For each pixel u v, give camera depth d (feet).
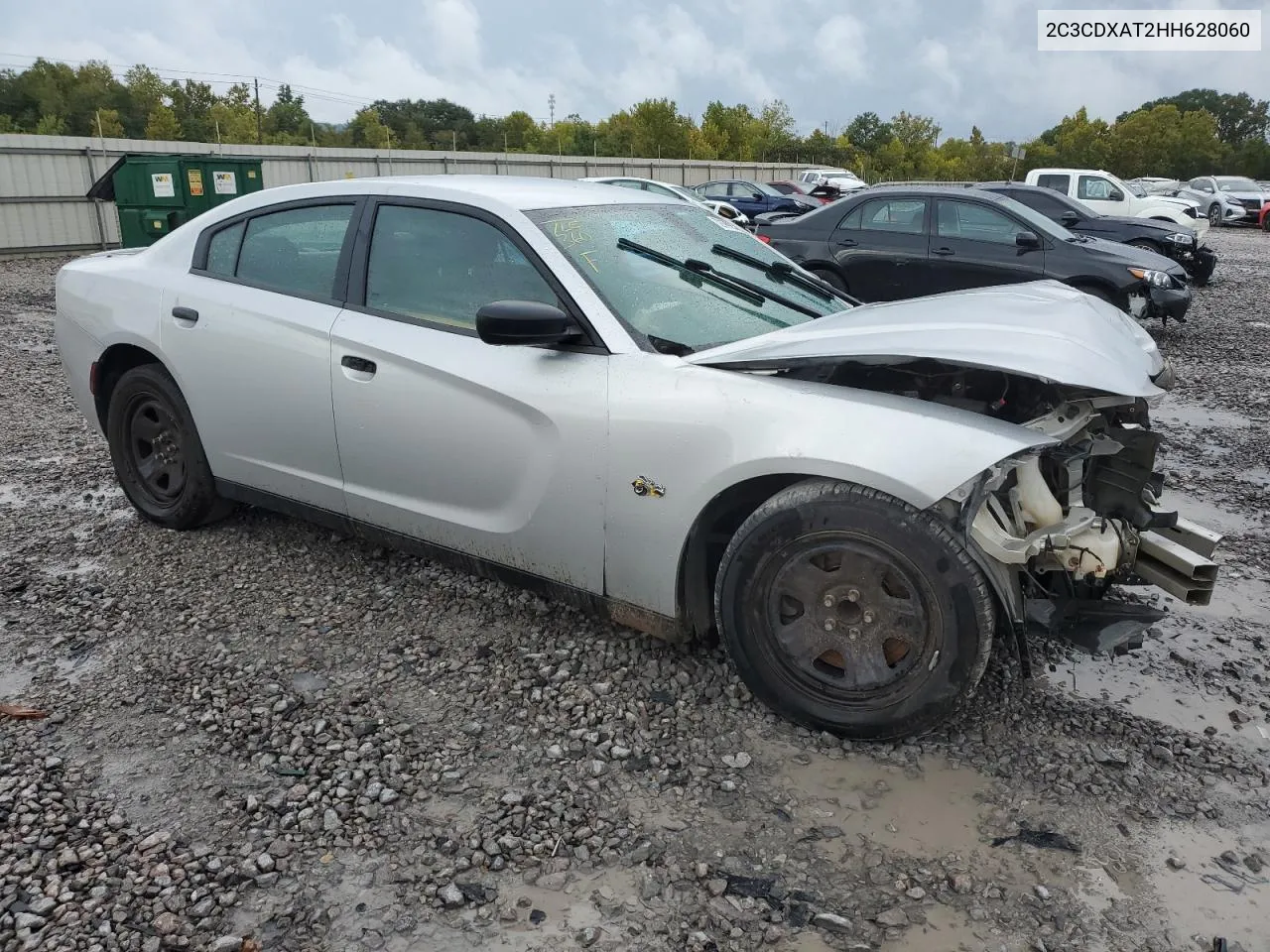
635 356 9.96
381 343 11.35
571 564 10.55
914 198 35.09
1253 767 9.25
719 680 10.57
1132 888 7.66
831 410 9.04
